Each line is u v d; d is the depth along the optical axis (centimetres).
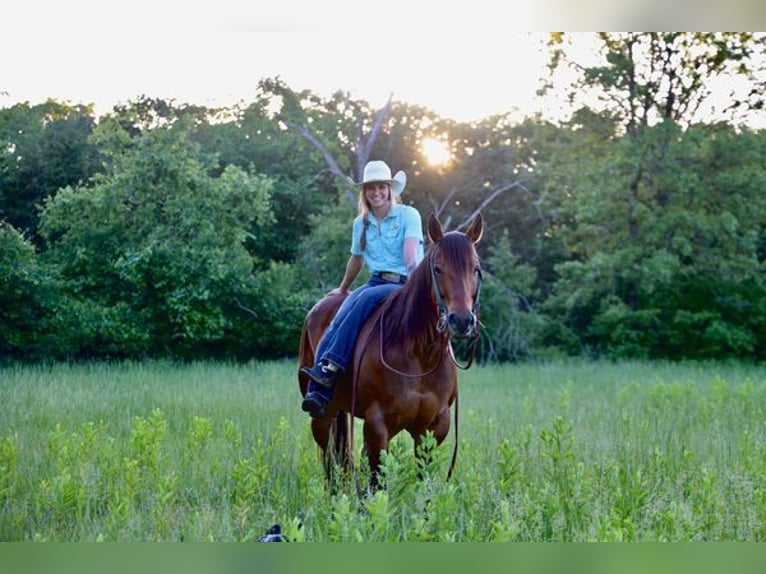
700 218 2634
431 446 561
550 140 2994
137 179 2355
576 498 530
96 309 2264
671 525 482
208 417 1037
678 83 2784
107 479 654
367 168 657
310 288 2616
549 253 3042
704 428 976
